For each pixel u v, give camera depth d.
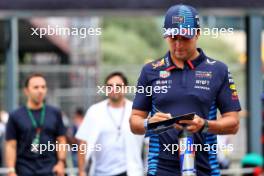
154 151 15.90
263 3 36.56
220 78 15.72
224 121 15.47
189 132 14.76
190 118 14.70
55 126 26.95
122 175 25.69
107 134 25.84
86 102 54.03
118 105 25.98
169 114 14.95
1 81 54.50
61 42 61.59
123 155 25.81
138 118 15.99
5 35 43.22
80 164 26.25
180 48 15.47
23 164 26.70
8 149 26.78
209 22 42.69
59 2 36.56
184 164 14.72
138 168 25.78
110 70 55.03
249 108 41.97
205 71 15.69
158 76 15.81
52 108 27.11
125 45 140.50
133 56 139.50
